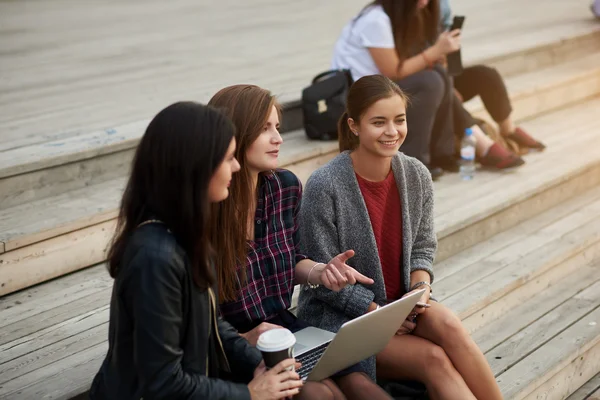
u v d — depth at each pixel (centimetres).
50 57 743
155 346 226
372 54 508
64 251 395
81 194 436
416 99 502
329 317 326
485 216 485
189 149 225
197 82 628
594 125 654
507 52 692
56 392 301
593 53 796
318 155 509
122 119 520
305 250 324
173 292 227
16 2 1088
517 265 459
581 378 421
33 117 532
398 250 334
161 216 231
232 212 282
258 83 616
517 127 593
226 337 272
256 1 1095
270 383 250
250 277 296
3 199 415
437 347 314
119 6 1059
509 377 380
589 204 555
